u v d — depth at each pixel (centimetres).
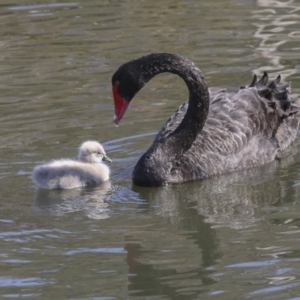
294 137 1490
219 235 1095
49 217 1162
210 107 1409
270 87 1481
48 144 1398
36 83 1689
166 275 990
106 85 1664
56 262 1023
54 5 2167
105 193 1262
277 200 1215
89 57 1825
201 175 1316
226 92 1466
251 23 1998
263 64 1753
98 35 1955
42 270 1004
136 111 1559
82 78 1706
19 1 2202
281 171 1347
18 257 1040
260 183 1292
